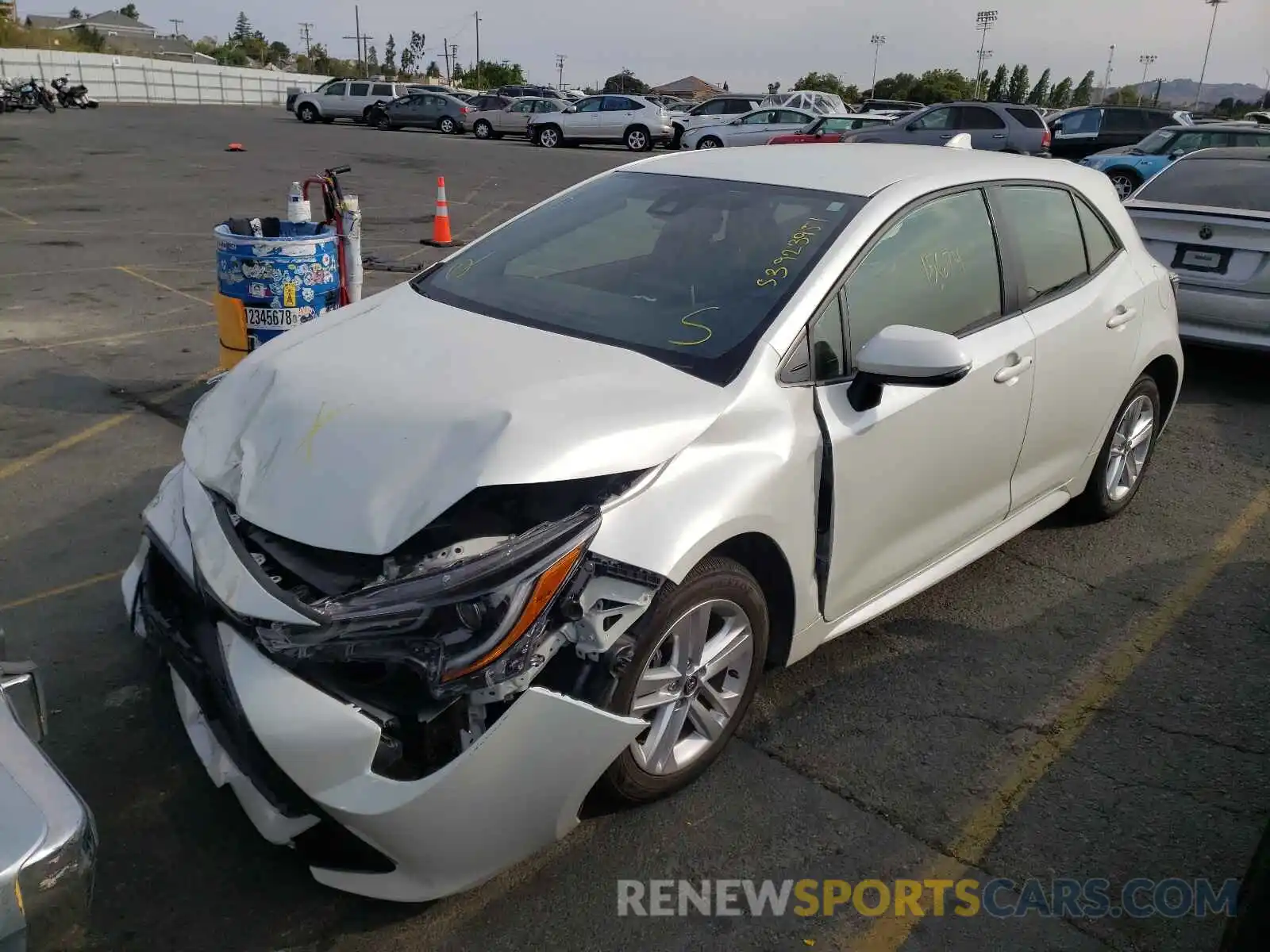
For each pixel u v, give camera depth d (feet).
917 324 11.16
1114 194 15.12
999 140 73.51
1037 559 15.07
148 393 20.34
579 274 11.37
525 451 8.10
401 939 8.16
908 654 12.44
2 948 5.42
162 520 9.39
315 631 7.50
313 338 10.54
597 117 102.42
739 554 9.59
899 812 9.78
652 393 9.08
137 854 8.87
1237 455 19.77
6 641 11.71
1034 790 10.15
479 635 7.57
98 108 135.33
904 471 10.89
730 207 11.65
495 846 7.87
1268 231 21.43
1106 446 15.25
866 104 132.16
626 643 8.20
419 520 7.82
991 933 8.49
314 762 7.50
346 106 120.98
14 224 39.68
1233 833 9.68
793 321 9.87
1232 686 12.03
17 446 17.48
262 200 50.26
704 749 9.84
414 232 42.78
